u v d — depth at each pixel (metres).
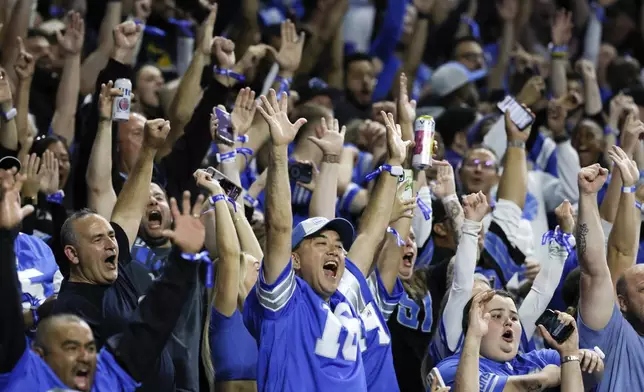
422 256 18.17
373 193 14.91
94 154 16.42
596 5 31.30
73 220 14.44
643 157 20.70
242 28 25.31
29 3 20.62
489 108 26.14
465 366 13.94
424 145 16.00
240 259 14.73
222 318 13.98
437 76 25.12
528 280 18.47
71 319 12.45
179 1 23.97
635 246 16.48
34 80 20.59
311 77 25.84
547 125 23.86
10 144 16.75
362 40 28.59
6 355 11.98
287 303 13.43
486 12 30.70
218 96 18.31
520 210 18.70
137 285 15.23
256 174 19.44
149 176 15.43
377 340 14.35
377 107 22.06
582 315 15.30
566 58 26.91
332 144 16.39
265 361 13.41
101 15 24.39
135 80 20.81
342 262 13.94
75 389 12.31
